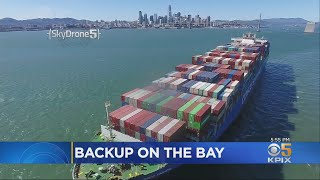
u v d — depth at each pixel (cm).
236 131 6800
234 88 7062
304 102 8894
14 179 5031
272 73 13512
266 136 6519
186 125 5303
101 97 9625
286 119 7500
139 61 16875
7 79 12150
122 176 4506
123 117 5394
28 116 7888
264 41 14838
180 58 17925
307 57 18375
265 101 9088
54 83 11488
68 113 8119
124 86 11056
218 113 5700
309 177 4869
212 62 10081
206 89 6738
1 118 7719
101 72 13612
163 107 5625
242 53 11206
